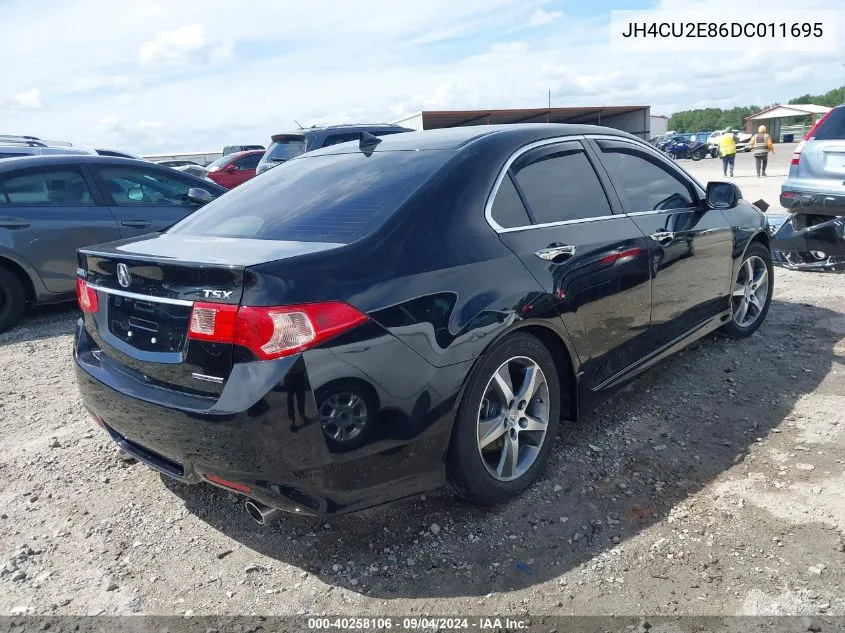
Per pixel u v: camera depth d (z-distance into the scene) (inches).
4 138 518.3
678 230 156.3
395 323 97.7
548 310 118.6
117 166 269.1
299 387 90.3
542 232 124.0
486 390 110.5
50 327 253.8
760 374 169.5
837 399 152.9
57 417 167.5
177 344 99.3
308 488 93.8
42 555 112.3
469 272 108.5
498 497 115.3
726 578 98.4
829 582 96.3
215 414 92.1
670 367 177.0
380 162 128.0
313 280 93.6
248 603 99.1
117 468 139.8
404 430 99.4
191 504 125.4
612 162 149.1
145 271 101.7
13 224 241.3
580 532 111.0
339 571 104.8
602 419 150.3
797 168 294.7
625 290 138.3
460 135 132.7
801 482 121.0
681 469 128.2
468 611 95.2
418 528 114.2
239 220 124.6
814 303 227.9
